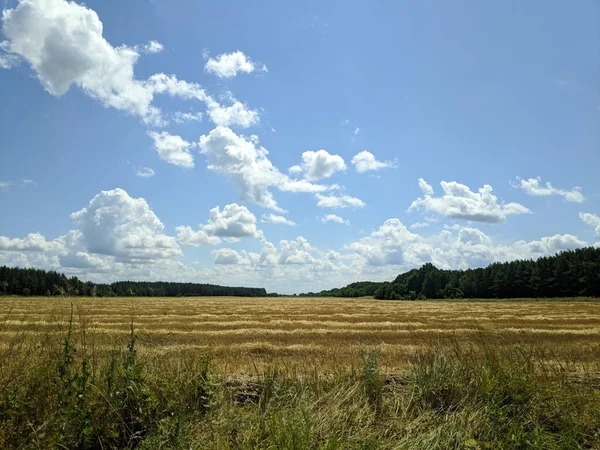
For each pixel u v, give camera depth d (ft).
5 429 13.94
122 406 15.98
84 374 16.19
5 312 53.52
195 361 20.72
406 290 340.18
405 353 45.80
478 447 15.20
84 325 19.85
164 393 17.54
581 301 225.35
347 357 43.57
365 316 114.11
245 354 46.96
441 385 20.03
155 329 76.95
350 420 16.96
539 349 26.03
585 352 42.06
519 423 17.08
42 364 16.55
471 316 114.73
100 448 14.88
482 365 21.24
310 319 103.40
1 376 15.79
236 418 16.93
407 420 18.08
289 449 13.48
